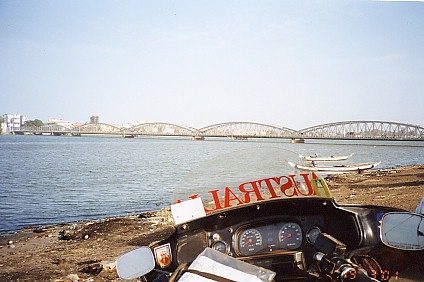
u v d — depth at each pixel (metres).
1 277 7.74
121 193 28.22
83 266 8.45
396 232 3.29
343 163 66.31
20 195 28.02
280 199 3.17
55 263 8.87
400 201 14.64
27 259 9.52
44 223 18.00
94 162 63.38
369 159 79.88
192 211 3.14
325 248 2.73
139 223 13.93
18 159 70.50
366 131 148.88
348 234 3.37
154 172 44.84
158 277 3.05
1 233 14.98
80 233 12.96
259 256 3.12
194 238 3.22
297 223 3.29
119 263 3.23
